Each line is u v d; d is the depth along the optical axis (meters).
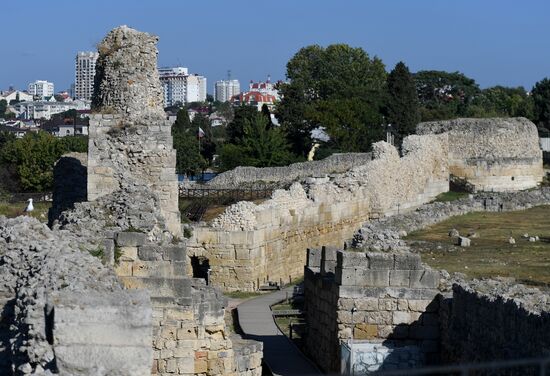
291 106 116.38
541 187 99.62
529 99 162.25
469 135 101.25
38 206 70.62
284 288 50.19
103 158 38.34
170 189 39.06
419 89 176.12
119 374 16.72
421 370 13.44
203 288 27.38
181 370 26.25
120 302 16.92
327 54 159.75
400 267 29.09
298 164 91.25
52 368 16.75
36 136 120.88
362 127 113.81
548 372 19.12
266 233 51.53
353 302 29.06
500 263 51.53
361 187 68.31
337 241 63.62
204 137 146.00
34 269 21.19
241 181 89.94
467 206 82.94
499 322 24.23
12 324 19.45
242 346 27.64
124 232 27.97
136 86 39.25
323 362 30.91
